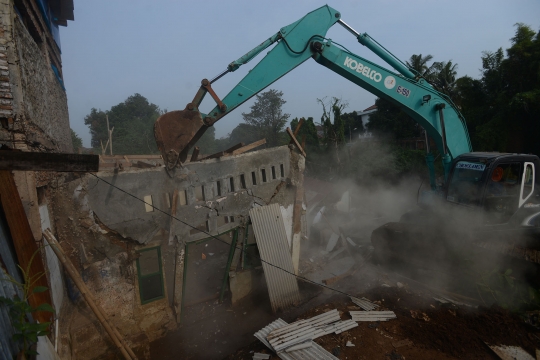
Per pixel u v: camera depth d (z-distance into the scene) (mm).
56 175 6195
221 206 8016
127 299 7055
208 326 7910
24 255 3867
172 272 7574
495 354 5109
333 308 6871
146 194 7031
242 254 8594
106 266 6781
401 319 6250
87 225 6488
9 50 4473
